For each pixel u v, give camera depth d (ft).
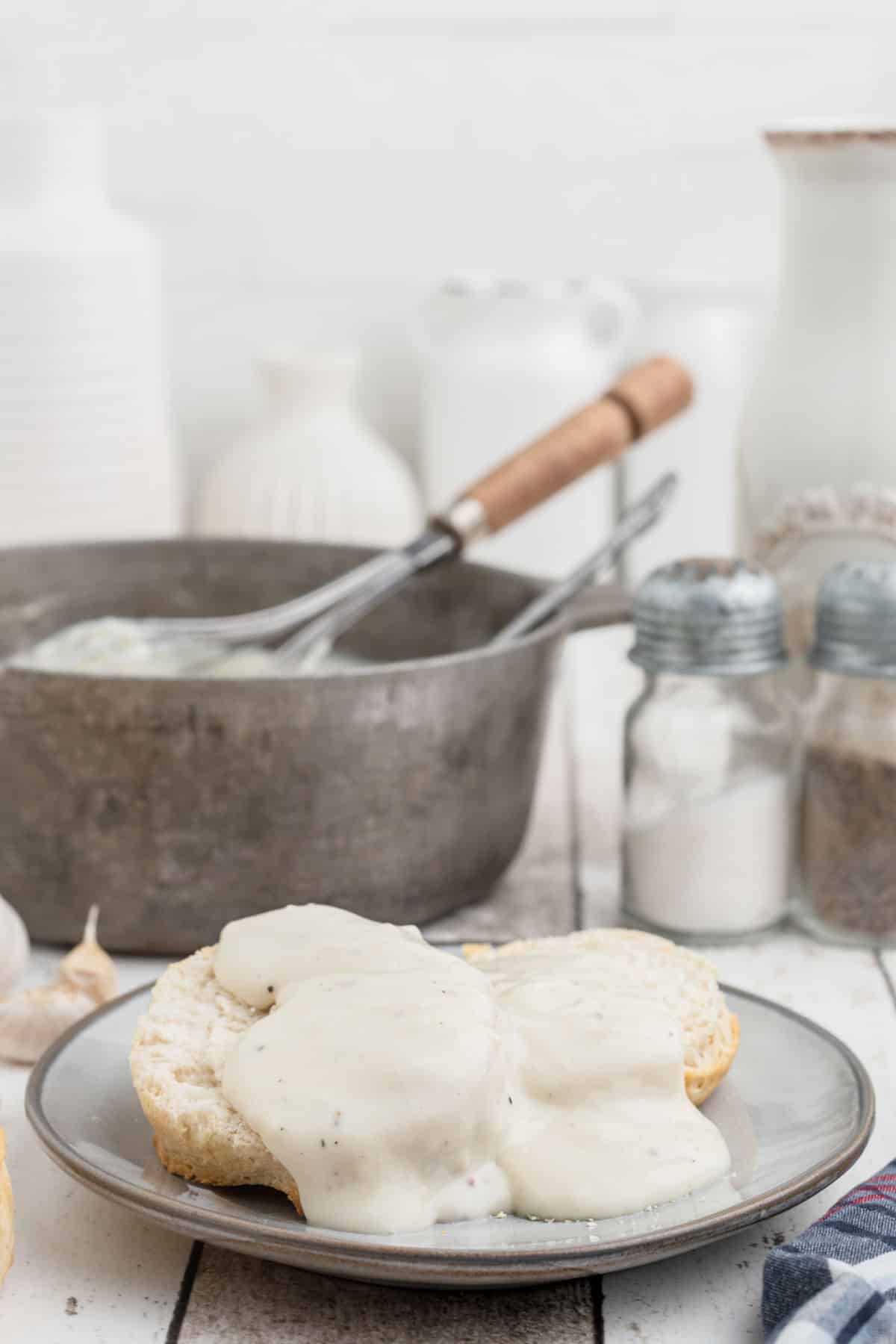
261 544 3.08
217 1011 2.18
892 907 2.63
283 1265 2.11
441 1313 2.06
